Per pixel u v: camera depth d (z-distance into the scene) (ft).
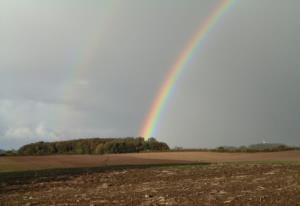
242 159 214.07
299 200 63.57
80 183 109.29
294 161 175.83
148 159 229.45
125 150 371.97
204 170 133.69
